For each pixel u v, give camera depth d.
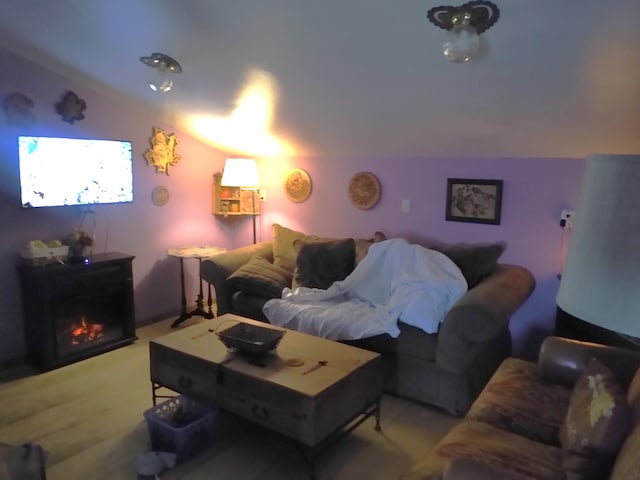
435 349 2.78
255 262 3.93
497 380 2.25
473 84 2.44
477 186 3.46
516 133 2.91
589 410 1.58
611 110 2.39
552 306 3.28
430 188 3.70
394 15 1.99
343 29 2.18
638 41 1.82
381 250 3.44
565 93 2.33
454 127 3.02
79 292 3.40
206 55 2.73
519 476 1.28
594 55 1.98
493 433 1.79
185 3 2.26
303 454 2.18
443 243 3.69
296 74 2.75
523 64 2.16
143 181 4.06
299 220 4.55
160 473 2.23
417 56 2.28
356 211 4.14
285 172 4.55
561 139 2.85
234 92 3.20
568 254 1.03
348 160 4.11
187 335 2.71
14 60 3.16
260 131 3.97
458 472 1.30
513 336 3.46
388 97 2.80
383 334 2.95
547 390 2.13
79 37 2.80
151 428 2.37
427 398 2.86
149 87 3.35
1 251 3.25
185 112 3.81
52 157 3.42
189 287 4.59
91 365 3.38
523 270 3.29
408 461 2.34
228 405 2.33
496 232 3.44
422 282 2.98
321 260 3.77
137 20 2.50
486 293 2.76
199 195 4.57
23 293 3.35
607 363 2.11
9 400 2.88
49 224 3.48
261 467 2.29
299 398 2.06
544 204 3.22
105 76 3.31
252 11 2.19
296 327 3.24
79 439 2.49
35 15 2.61
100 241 3.81
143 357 3.52
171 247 4.38
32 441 2.47
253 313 3.67
